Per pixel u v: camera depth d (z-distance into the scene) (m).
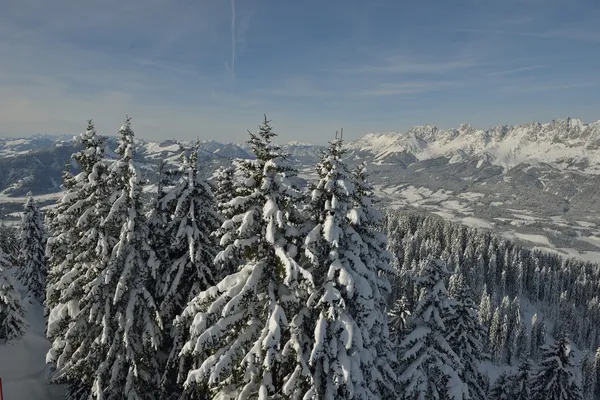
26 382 24.20
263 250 14.95
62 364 20.02
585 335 112.44
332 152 14.91
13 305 28.67
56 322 19.17
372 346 15.71
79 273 19.42
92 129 19.45
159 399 19.91
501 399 33.16
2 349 27.92
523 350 93.00
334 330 13.85
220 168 21.14
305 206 15.66
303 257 15.25
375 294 16.03
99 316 18.70
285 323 13.99
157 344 18.70
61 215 19.56
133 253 18.81
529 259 137.38
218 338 14.20
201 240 19.41
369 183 16.55
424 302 21.11
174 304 19.47
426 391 19.70
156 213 20.62
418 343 20.05
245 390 14.33
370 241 15.94
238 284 14.69
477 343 23.94
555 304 123.06
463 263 116.44
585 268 156.62
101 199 19.17
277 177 14.50
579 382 28.61
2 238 62.09
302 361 13.67
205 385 16.36
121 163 18.52
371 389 15.73
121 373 18.86
